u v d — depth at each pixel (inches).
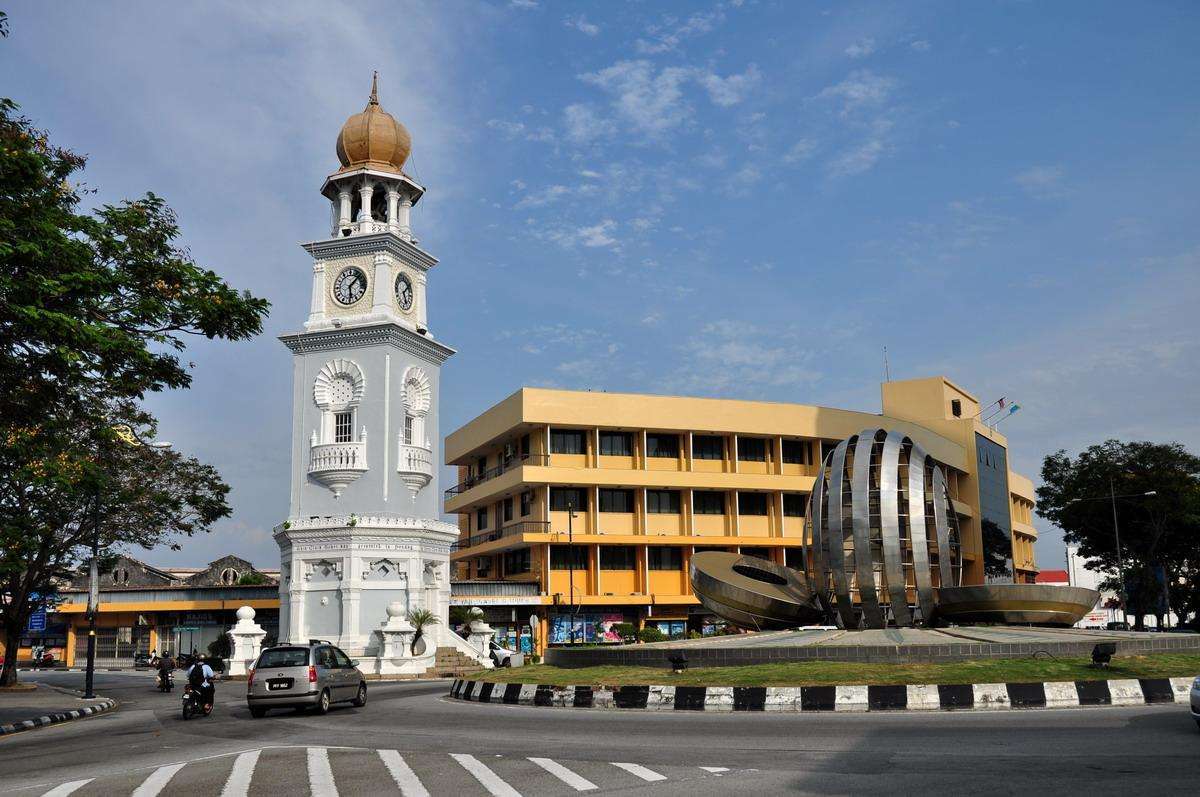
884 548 1182.9
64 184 994.1
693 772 521.0
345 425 1983.3
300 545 1908.2
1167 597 3019.2
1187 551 2893.7
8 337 879.1
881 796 443.5
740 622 1430.9
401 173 2106.3
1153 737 592.7
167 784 547.5
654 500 2664.9
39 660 2851.9
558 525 2544.3
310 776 557.9
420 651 1819.6
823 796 446.9
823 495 1291.8
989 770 498.6
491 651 1967.3
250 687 992.2
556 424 2519.7
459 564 3122.5
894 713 776.9
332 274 2031.3
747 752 585.3
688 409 2650.1
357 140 2074.3
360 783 528.7
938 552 1250.6
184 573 3789.4
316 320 2017.7
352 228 2064.5
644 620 2566.4
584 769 543.5
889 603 1222.9
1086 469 2824.8
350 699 1063.0
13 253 829.8
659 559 2637.8
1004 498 3570.4
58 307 894.4
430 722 855.1
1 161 839.1
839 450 1283.2
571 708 924.0
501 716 879.7
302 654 1005.2
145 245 980.6
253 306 1019.3
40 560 1739.7
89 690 1475.1
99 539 1769.2
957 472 3238.2
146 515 1755.7
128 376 965.2
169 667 1686.8
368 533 1875.0
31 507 1609.3
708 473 2613.2
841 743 607.2
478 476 3016.7
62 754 740.7
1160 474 2699.3
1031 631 1133.7
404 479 1957.4
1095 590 1246.9
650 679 946.1
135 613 2723.9
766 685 848.3
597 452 2588.6
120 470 1706.4
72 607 2763.3
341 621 1856.5
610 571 2591.0
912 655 963.3
